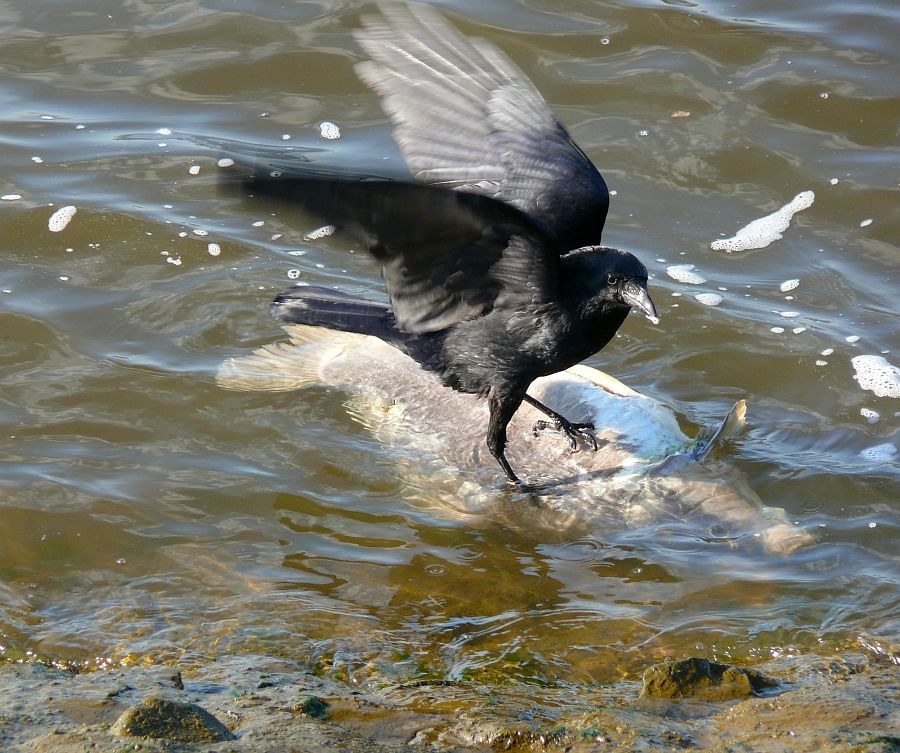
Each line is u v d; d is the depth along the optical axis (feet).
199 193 47.34
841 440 37.17
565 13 57.47
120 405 37.47
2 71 53.52
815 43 55.36
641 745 23.39
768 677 26.96
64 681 25.77
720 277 44.34
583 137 50.65
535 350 33.19
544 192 33.40
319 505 34.14
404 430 37.65
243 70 54.03
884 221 46.62
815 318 42.29
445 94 33.78
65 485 33.76
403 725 24.30
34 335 40.09
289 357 40.24
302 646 28.19
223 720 23.84
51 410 36.99
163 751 21.62
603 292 32.19
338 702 25.22
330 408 38.24
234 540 32.40
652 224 46.85
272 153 48.60
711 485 35.09
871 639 28.81
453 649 28.48
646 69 53.98
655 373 40.42
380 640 28.63
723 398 39.24
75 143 49.49
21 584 30.12
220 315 41.73
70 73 53.72
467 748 23.43
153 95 52.75
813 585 31.14
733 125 51.06
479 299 32.48
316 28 56.49
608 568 32.14
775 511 33.94
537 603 30.55
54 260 43.75
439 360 34.63
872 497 34.63
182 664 27.14
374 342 40.19
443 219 28.58
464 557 32.42
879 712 24.99
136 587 30.30
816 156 49.60
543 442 37.24
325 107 52.21
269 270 43.96
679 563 32.32
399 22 33.91
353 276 44.11
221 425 37.06
